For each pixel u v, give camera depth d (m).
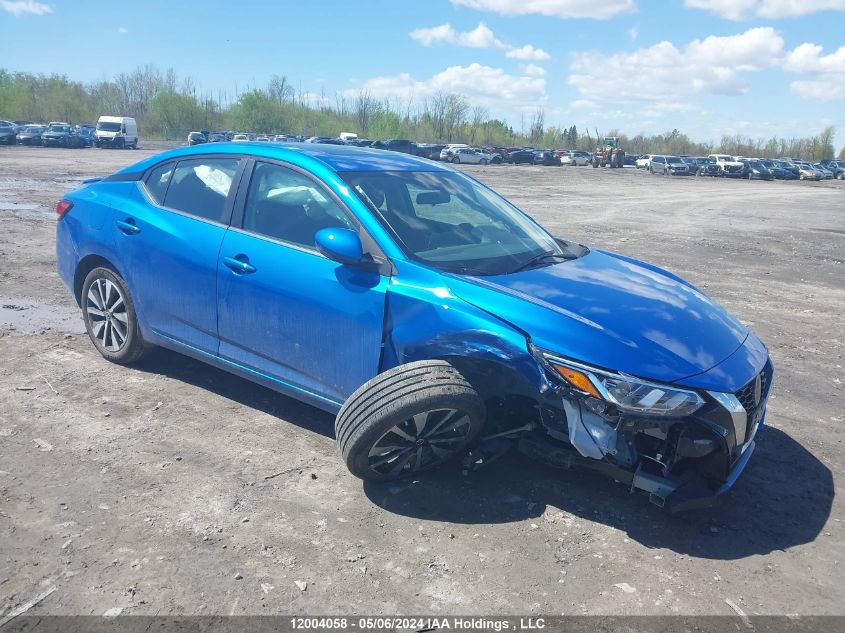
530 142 112.94
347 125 98.81
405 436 3.24
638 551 3.03
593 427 2.99
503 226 4.23
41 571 2.70
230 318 3.96
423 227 3.77
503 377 3.30
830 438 4.37
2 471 3.40
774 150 119.38
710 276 9.98
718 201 27.94
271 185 3.98
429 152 56.88
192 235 4.14
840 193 39.22
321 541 2.98
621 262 4.27
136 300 4.50
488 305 3.21
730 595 2.78
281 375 3.82
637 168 70.50
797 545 3.15
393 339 3.36
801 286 9.55
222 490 3.34
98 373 4.70
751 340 3.59
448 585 2.75
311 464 3.62
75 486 3.30
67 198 5.04
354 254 3.36
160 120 88.00
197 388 4.53
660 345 3.09
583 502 3.38
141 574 2.71
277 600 2.62
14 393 4.31
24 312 6.15
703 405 2.97
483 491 3.44
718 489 3.13
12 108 89.38
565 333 3.07
